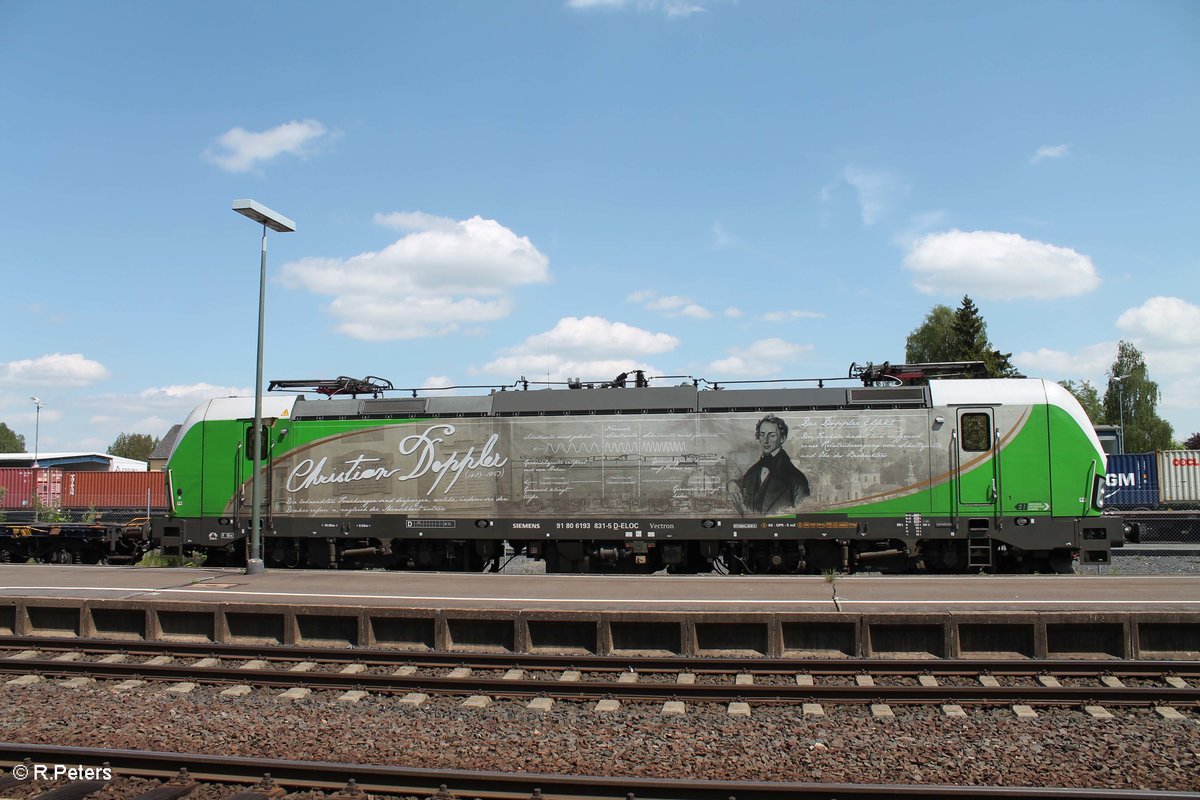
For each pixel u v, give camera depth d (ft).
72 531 91.81
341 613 45.85
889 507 64.28
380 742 30.83
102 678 40.63
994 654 41.57
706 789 25.63
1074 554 64.49
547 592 50.93
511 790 26.40
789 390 66.74
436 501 69.00
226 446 72.74
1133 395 294.46
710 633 43.24
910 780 27.35
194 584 56.08
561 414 68.23
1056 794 24.68
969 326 213.66
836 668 39.55
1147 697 34.60
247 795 26.11
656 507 66.49
